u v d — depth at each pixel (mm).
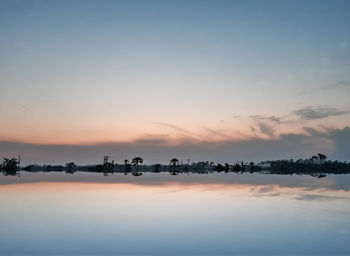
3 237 16312
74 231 17516
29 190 38344
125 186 46438
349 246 15281
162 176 87625
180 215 22188
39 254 13844
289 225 19297
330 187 45969
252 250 14680
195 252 14359
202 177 81062
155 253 14125
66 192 36219
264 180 65500
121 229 18016
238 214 22688
